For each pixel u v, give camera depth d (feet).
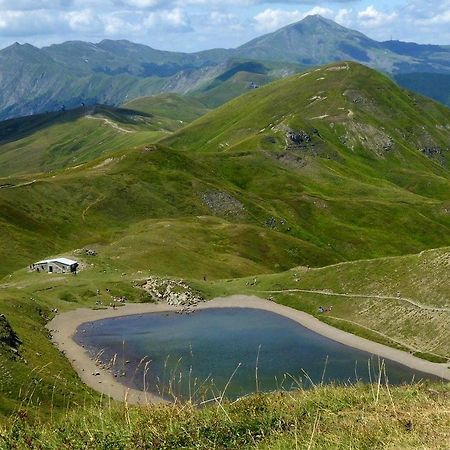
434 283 369.09
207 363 293.23
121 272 482.69
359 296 399.65
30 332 317.01
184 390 232.53
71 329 360.69
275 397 72.08
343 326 371.76
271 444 55.93
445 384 90.94
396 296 379.35
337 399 74.33
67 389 213.87
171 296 437.17
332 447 53.62
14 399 185.78
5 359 216.74
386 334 348.38
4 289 409.28
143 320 391.24
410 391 80.64
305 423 63.16
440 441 54.60
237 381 257.55
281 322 388.78
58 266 475.72
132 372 272.31
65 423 60.64
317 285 434.71
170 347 327.47
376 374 281.33
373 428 59.82
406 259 414.00
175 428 58.18
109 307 413.59
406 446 53.16
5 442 55.36
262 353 316.60
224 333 359.87
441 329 327.88
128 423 58.70
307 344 337.93
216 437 57.82
